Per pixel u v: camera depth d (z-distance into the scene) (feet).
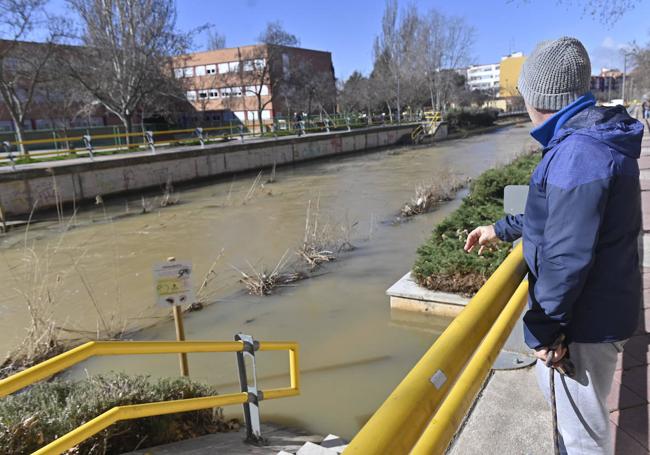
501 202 32.40
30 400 12.94
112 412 10.85
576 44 5.33
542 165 5.11
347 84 212.64
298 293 29.01
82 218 57.57
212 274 33.50
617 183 4.75
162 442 13.78
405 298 23.54
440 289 23.11
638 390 9.68
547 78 5.31
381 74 189.47
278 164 105.91
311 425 16.39
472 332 4.21
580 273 4.73
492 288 5.02
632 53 203.00
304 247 36.06
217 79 185.68
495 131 179.73
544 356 5.40
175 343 12.00
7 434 11.34
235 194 69.77
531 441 9.11
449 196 56.39
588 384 5.62
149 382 15.29
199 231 47.19
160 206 62.80
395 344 21.49
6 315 28.22
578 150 4.74
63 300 30.40
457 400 4.43
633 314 5.24
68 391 13.88
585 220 4.64
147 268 36.32
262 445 14.51
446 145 134.72
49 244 44.83
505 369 11.63
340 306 26.48
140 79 96.27
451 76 192.75
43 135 114.42
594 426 5.77
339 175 85.35
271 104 194.29
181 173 83.10
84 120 143.13
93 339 24.57
